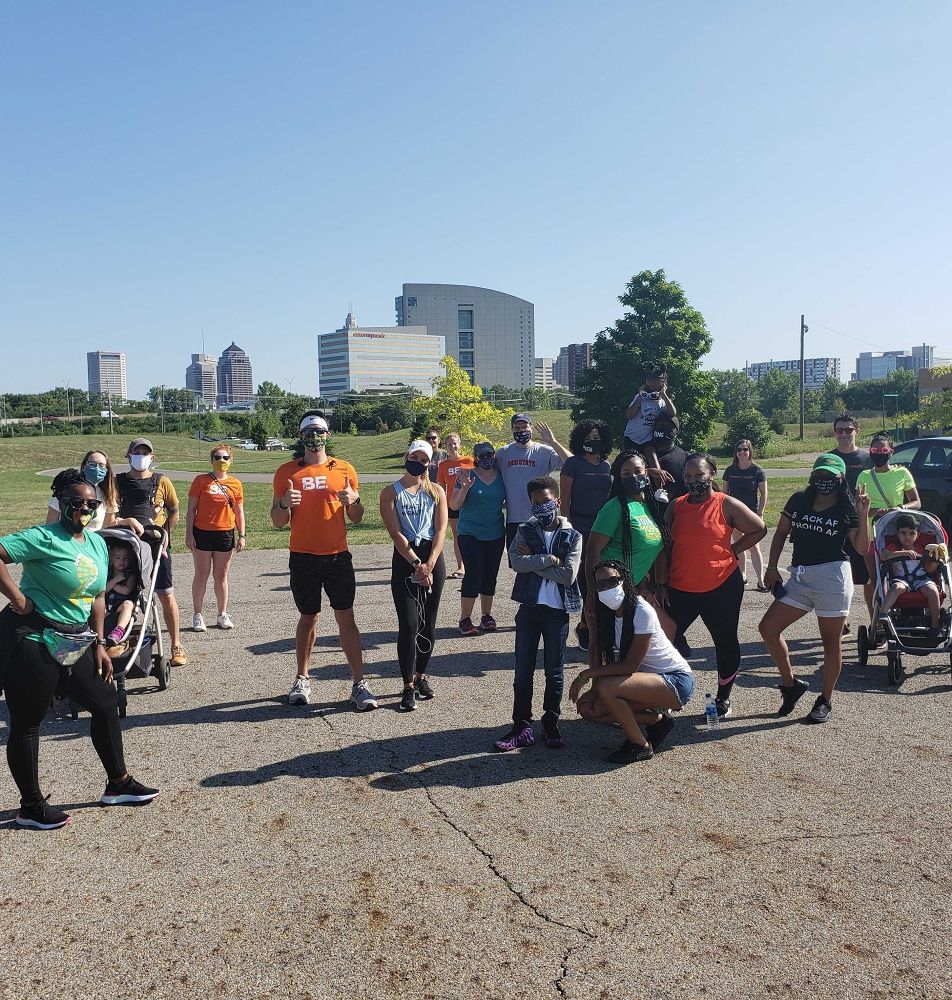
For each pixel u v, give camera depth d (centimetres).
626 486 592
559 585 554
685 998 305
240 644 844
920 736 571
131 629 658
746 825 441
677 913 359
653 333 4912
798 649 809
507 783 498
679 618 609
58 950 336
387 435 8362
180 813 460
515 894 374
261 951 334
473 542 869
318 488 626
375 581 1205
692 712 629
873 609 762
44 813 442
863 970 319
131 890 381
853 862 401
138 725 605
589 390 5109
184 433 10862
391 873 394
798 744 559
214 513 890
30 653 429
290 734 583
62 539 439
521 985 313
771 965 323
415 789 490
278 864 403
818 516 586
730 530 603
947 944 335
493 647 829
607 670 532
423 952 333
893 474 830
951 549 1146
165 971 322
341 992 309
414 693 646
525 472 861
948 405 5356
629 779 503
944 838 425
